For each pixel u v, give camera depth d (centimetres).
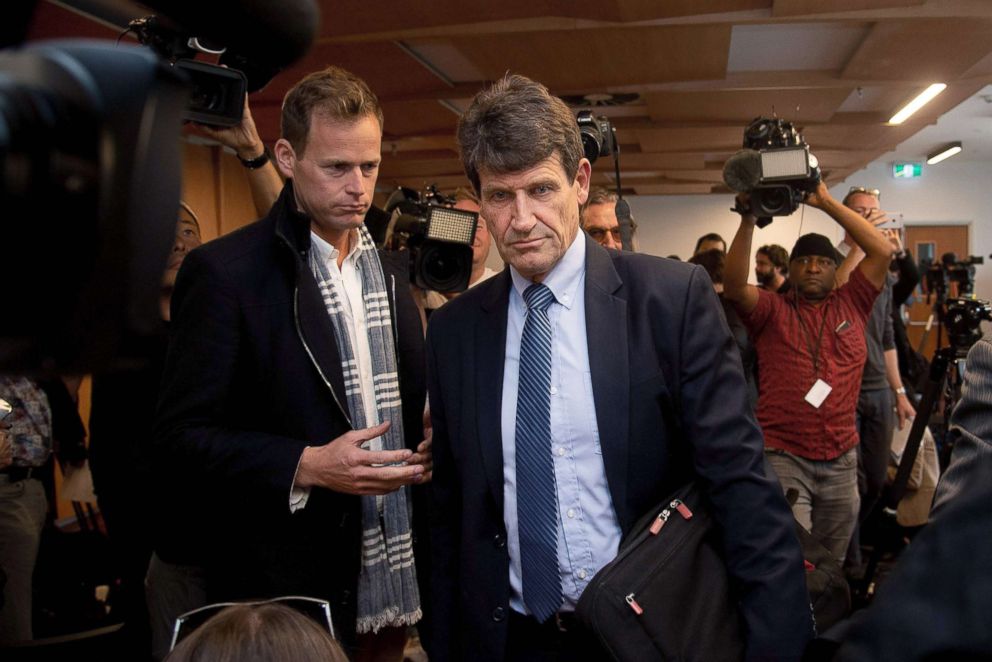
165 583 185
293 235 153
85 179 31
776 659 116
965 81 582
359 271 167
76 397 303
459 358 140
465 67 532
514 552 134
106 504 187
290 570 152
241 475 143
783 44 500
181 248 193
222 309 147
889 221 403
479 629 133
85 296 32
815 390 307
